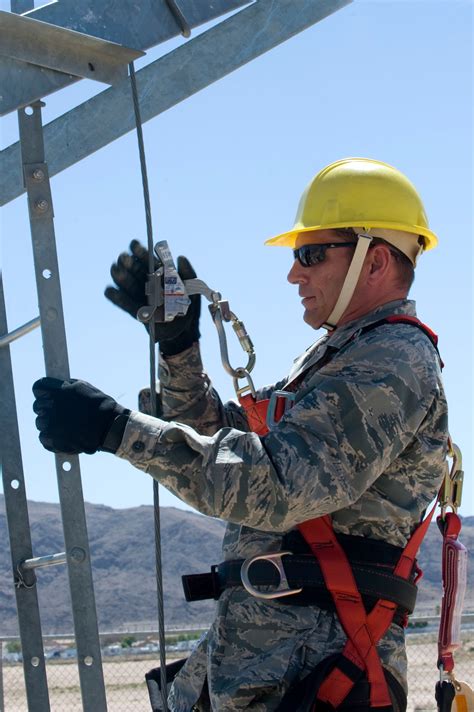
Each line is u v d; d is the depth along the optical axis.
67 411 2.87
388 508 3.10
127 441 2.85
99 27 3.24
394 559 3.10
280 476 2.83
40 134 3.15
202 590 3.24
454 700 3.28
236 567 3.18
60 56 3.13
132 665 28.44
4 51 3.07
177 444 2.86
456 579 3.28
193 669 3.34
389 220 3.34
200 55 3.88
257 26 3.90
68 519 3.05
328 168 3.46
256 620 3.08
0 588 65.50
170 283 3.25
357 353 3.08
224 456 2.83
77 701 20.55
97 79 3.19
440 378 3.16
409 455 3.11
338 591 3.02
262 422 3.36
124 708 18.75
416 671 21.89
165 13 3.33
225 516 2.82
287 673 2.98
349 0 3.97
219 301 3.35
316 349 3.55
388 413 2.96
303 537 3.09
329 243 3.35
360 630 3.00
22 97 3.13
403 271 3.38
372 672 2.98
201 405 3.69
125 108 3.87
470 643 25.80
